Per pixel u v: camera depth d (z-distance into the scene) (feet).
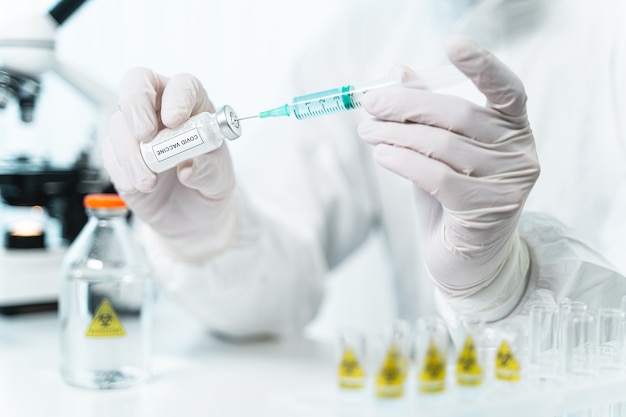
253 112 8.07
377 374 2.97
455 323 3.47
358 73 6.73
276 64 8.17
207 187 3.76
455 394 3.03
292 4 8.25
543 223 3.66
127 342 4.05
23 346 4.89
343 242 6.62
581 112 4.48
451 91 3.89
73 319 4.03
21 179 5.28
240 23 8.02
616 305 3.43
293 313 5.35
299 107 3.40
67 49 7.42
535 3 4.78
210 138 3.26
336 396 3.07
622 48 4.44
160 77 3.65
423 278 6.32
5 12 6.95
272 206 5.90
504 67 3.05
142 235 4.92
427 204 3.51
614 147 4.35
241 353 4.84
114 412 3.64
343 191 6.48
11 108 6.91
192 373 4.35
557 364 3.22
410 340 3.68
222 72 7.97
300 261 5.38
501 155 3.18
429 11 6.37
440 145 3.16
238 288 4.87
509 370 3.09
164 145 3.31
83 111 7.06
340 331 3.21
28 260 5.30
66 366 4.08
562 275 3.45
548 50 4.68
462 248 3.28
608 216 4.21
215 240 4.56
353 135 6.58
